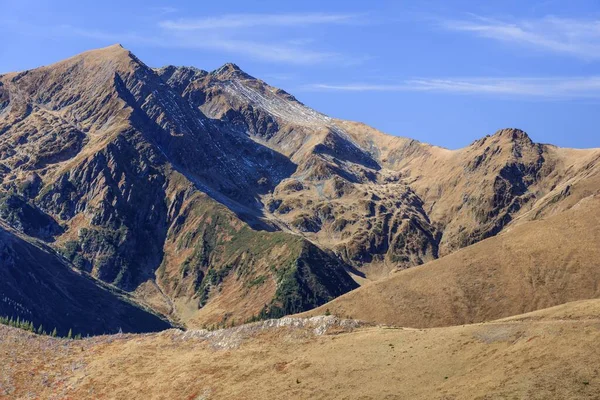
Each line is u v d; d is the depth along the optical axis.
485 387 122.81
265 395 149.25
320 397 141.38
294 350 168.00
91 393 177.25
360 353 154.88
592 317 145.00
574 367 118.38
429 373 136.62
